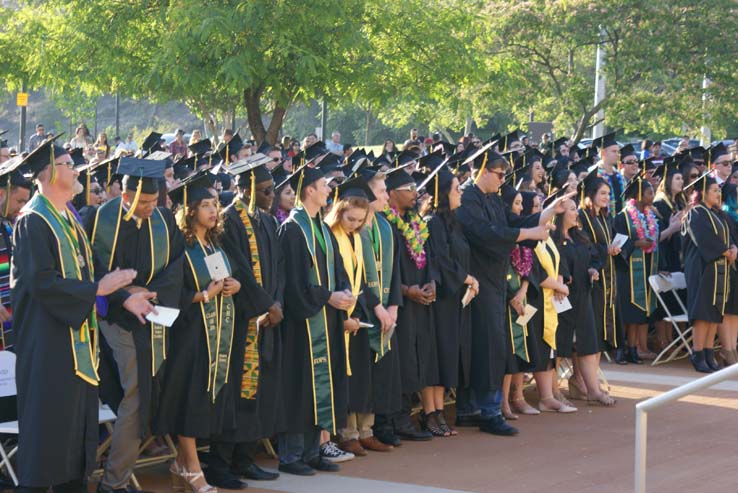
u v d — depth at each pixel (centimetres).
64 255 624
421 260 861
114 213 675
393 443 862
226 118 2867
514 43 2797
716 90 2733
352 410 812
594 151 1647
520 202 980
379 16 2267
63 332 622
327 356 783
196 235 715
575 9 2695
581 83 2808
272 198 768
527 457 828
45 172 626
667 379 1158
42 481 615
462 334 904
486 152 923
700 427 930
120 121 6612
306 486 745
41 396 617
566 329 1011
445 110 3434
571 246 1010
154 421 703
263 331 754
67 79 2344
